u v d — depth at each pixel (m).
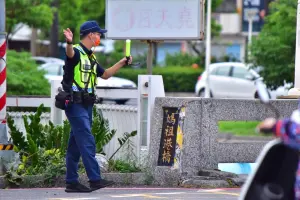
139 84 27.00
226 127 52.59
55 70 65.62
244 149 25.95
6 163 25.92
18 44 108.94
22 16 55.16
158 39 34.12
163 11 34.03
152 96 26.67
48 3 58.94
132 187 25.16
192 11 33.91
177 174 25.20
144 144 27.11
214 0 83.88
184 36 33.91
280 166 13.18
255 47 52.91
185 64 99.12
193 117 25.25
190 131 25.23
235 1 121.38
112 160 26.53
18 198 22.75
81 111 21.73
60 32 82.19
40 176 25.28
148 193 23.73
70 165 22.64
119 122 29.34
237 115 25.58
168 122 25.69
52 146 26.80
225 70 69.81
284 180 13.18
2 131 26.56
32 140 25.77
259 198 13.12
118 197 22.86
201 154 25.41
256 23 118.31
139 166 26.22
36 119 27.09
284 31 52.34
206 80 69.31
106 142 27.38
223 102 25.50
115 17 34.53
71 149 22.62
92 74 21.98
